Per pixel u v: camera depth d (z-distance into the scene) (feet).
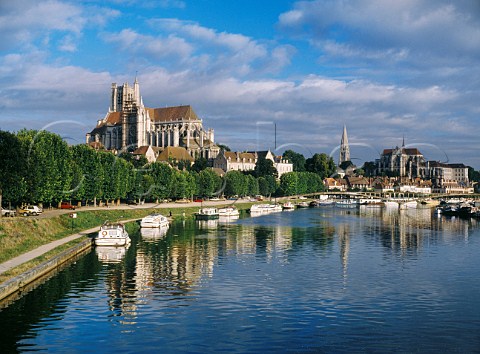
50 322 181.47
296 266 285.02
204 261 297.53
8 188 363.35
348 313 196.13
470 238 426.10
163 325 180.24
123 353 156.15
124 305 203.10
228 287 233.76
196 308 200.23
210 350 158.71
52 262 256.73
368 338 170.09
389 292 227.61
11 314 189.26
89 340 165.78
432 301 213.87
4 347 159.63
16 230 311.68
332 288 233.96
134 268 273.54
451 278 256.93
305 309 200.44
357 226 532.32
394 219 648.38
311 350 159.74
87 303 204.54
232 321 185.16
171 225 520.01
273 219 618.44
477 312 198.39
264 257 313.73
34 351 156.97
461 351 160.35
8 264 238.07
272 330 176.45
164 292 223.71
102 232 348.18
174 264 286.87
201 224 533.96
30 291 219.61
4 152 357.00
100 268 272.10
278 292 225.35
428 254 333.01
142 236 415.64
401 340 168.66
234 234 435.94
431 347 163.32
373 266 287.48
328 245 371.15
